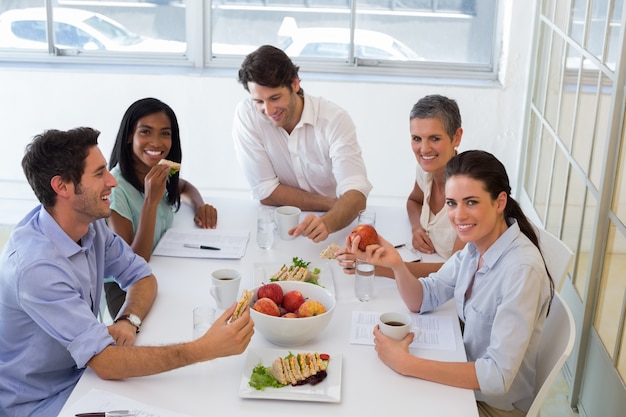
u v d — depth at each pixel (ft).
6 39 14.69
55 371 6.36
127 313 6.58
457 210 6.16
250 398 5.51
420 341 6.39
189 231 8.66
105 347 5.80
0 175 14.71
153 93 14.37
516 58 14.07
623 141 8.13
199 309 6.17
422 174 9.09
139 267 7.18
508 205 6.34
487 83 14.46
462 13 14.52
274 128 9.43
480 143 14.66
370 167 14.84
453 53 14.79
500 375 5.72
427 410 5.45
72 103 14.38
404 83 14.25
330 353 6.12
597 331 8.74
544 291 6.08
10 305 6.10
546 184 12.42
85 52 14.78
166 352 5.71
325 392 5.55
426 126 8.05
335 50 14.82
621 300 7.91
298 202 9.50
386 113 14.47
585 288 8.92
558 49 12.02
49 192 6.07
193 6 14.35
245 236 8.55
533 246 6.22
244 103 9.54
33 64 14.43
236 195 15.03
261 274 7.41
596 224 8.59
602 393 8.35
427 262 7.98
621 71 8.07
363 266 7.00
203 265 7.77
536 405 5.84
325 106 9.37
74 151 5.98
